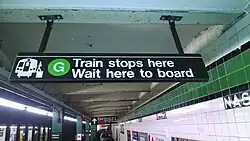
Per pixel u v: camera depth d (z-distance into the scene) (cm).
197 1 190
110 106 1207
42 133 948
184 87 360
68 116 1227
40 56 170
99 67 169
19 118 688
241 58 202
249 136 190
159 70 173
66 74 164
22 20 199
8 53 333
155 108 595
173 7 192
